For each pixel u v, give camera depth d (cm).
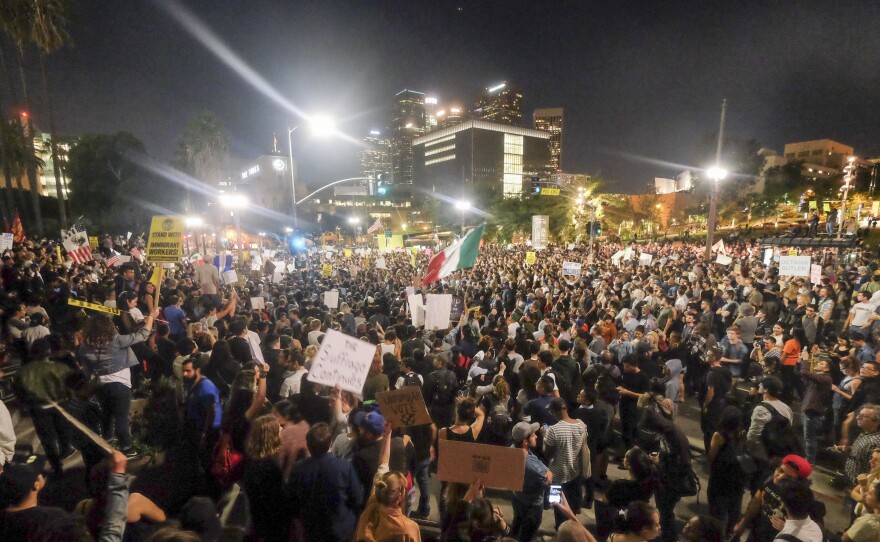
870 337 890
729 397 646
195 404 533
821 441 751
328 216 11412
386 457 417
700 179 5944
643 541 308
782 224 5534
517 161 17950
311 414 520
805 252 2652
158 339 802
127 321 750
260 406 488
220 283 1401
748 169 5650
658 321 1091
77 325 824
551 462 493
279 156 12669
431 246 5319
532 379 607
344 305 1247
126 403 607
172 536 245
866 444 471
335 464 366
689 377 975
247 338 687
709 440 661
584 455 494
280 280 2305
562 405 493
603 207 6203
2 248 1692
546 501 468
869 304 980
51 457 584
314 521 358
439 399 616
